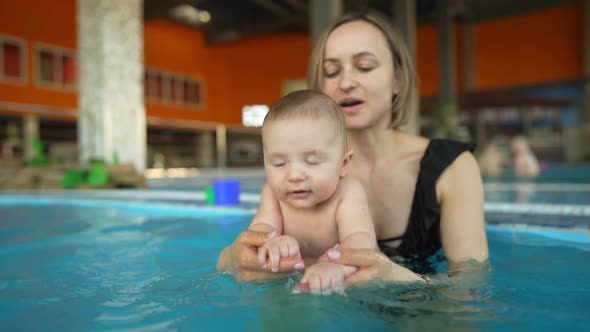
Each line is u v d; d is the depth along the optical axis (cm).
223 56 2616
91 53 1039
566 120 2538
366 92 186
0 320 131
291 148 161
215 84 2583
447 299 137
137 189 784
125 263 214
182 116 2389
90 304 145
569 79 2269
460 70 2548
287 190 165
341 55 187
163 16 2162
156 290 159
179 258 225
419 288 148
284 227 185
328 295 133
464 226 181
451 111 1931
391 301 134
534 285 155
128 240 285
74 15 1861
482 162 1214
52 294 158
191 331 117
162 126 2284
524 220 292
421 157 202
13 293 160
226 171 1984
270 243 151
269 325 118
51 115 1778
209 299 142
